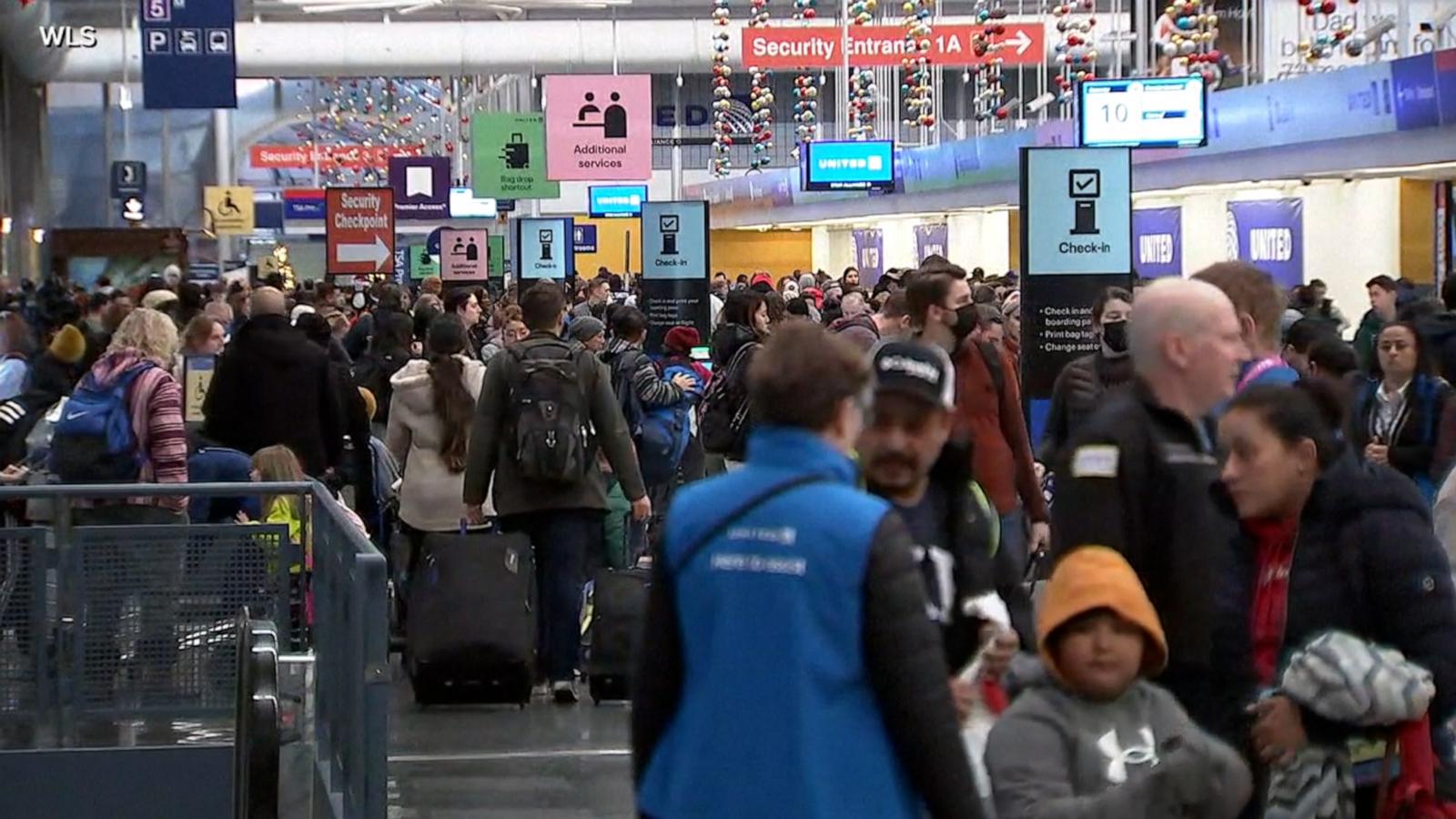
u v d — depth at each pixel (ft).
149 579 67.97
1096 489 37.99
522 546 76.84
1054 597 33.45
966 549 38.88
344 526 53.36
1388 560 36.50
